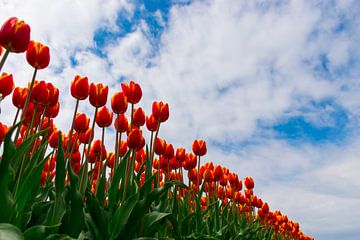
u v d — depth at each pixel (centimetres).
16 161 50
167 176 101
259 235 174
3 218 44
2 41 51
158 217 70
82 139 88
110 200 64
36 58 59
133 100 82
